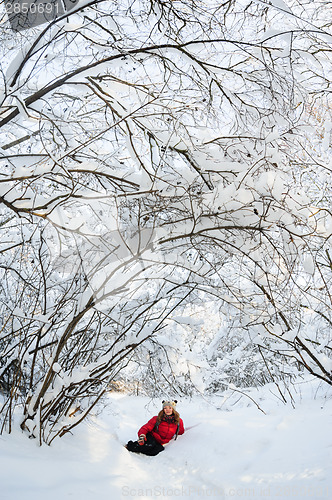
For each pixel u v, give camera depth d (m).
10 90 3.93
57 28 4.16
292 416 5.50
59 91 5.05
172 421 5.74
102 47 4.65
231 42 4.45
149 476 4.41
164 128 4.80
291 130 4.91
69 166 4.30
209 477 4.33
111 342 5.15
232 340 8.55
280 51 4.62
